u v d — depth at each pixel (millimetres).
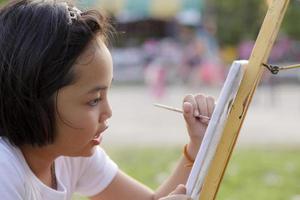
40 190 1503
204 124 1636
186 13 19719
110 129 7820
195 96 1661
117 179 1801
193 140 1658
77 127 1400
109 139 6918
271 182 4578
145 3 19047
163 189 1751
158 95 12828
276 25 1375
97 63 1392
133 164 5238
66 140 1422
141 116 9414
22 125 1405
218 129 1405
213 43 18344
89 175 1763
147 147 6305
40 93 1371
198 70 15484
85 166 1742
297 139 7023
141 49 18297
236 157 5578
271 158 5582
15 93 1379
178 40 19297
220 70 15938
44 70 1363
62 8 1417
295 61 16844
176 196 1428
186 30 18750
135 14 19344
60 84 1366
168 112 9984
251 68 1392
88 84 1389
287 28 18516
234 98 1395
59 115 1388
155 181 4520
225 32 20000
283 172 4949
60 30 1375
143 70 17312
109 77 1428
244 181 4566
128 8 18875
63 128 1404
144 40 19828
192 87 15445
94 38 1397
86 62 1380
